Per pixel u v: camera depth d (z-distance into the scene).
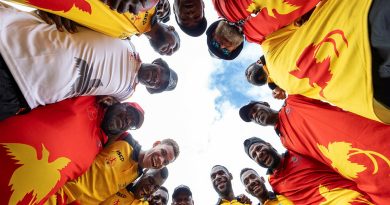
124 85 0.90
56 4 0.66
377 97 0.66
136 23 0.86
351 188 0.99
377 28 0.59
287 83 0.82
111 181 1.01
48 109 0.77
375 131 0.86
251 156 1.23
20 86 0.64
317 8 0.70
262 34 0.80
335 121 0.92
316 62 0.72
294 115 1.06
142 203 1.15
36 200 0.72
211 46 0.84
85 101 0.89
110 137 1.06
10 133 0.67
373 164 0.88
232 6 0.75
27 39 0.64
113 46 0.83
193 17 0.80
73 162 0.82
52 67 0.67
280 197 1.17
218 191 1.29
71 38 0.73
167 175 1.17
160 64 1.08
